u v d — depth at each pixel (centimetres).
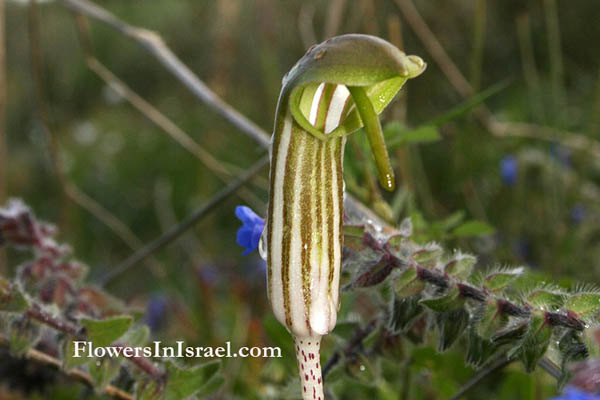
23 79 113
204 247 62
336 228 21
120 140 103
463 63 80
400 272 23
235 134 86
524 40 58
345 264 24
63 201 43
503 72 86
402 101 38
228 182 42
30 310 24
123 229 43
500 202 50
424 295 23
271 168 20
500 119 69
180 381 25
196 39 98
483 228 29
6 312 24
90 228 72
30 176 94
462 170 46
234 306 48
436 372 29
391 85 21
